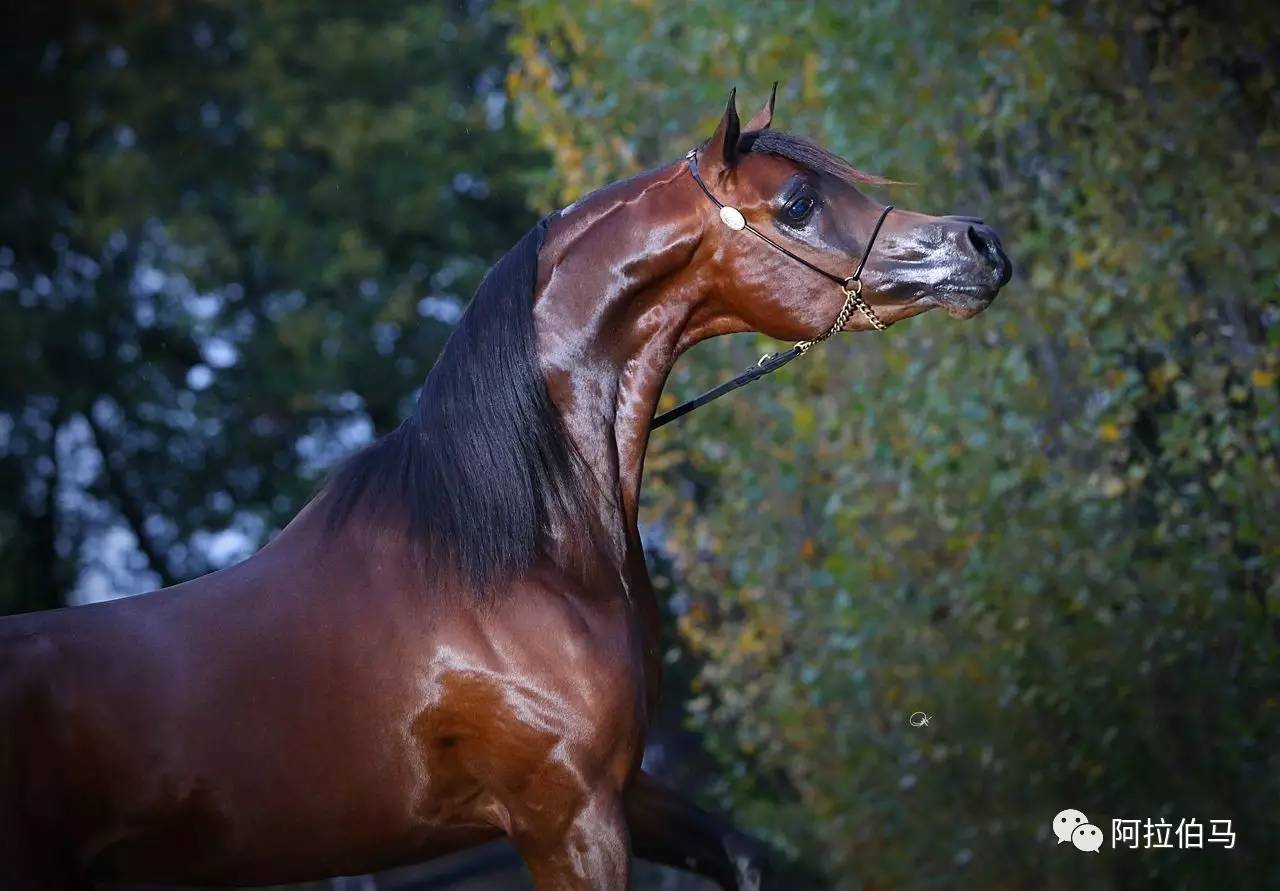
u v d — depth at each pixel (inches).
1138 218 318.3
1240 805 308.2
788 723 392.2
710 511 427.2
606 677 197.3
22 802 182.9
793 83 394.9
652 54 423.2
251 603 197.5
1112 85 329.4
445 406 203.9
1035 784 338.6
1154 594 312.7
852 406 367.9
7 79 839.1
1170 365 307.4
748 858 215.2
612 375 209.2
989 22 346.3
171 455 834.8
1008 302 339.3
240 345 815.7
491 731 196.2
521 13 459.8
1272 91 314.3
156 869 193.8
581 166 426.3
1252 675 305.6
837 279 207.5
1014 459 333.4
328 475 213.6
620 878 195.8
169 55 854.5
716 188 208.4
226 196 837.8
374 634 196.5
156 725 188.9
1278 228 302.4
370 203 809.5
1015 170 360.5
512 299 205.6
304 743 192.9
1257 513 295.0
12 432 821.9
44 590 840.9
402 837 200.5
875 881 382.6
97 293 823.7
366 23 847.1
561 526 202.4
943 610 364.2
